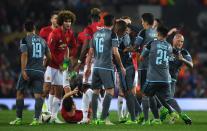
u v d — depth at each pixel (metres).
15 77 74.00
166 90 36.69
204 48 91.38
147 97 37.38
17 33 84.81
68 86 39.16
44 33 42.31
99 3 91.06
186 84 75.19
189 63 38.84
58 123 38.22
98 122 36.59
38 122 36.78
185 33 91.62
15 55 81.12
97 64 36.47
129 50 38.06
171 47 36.81
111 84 36.34
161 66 36.28
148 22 38.53
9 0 88.56
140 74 38.66
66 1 90.44
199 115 50.78
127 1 92.38
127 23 40.81
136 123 37.91
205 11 94.31
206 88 76.69
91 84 38.56
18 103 37.56
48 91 39.22
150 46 36.44
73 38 40.44
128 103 38.06
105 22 36.47
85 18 87.69
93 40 36.72
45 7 88.31
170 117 37.22
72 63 40.47
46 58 37.75
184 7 93.19
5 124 37.16
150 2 92.19
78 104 61.44
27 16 87.25
